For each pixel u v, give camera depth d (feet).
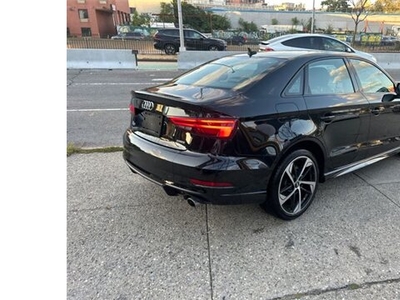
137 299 6.14
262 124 7.55
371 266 7.01
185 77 9.77
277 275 6.75
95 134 16.35
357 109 9.95
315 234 8.16
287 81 8.45
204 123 7.08
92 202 9.62
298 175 8.77
